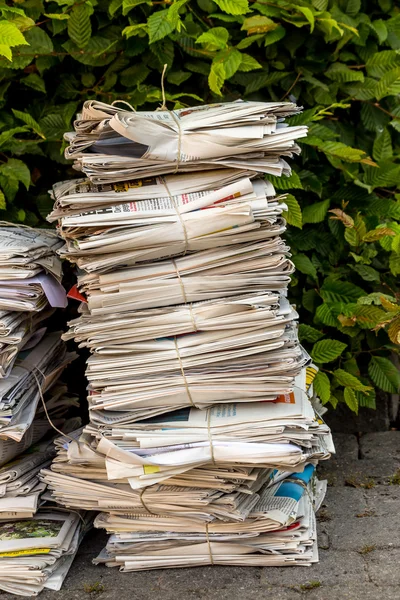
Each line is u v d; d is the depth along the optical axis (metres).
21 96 3.22
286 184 3.03
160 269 2.24
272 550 2.32
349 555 2.38
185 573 2.35
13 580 2.30
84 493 2.36
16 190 3.10
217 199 2.22
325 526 2.58
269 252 2.25
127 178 2.23
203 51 3.05
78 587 2.31
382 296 3.01
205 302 2.25
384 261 3.41
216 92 2.92
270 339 2.24
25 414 2.40
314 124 3.12
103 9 3.07
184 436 2.21
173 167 2.24
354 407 3.17
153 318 2.24
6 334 2.30
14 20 2.87
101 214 2.20
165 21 2.81
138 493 2.29
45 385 2.65
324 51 3.27
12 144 3.08
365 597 2.15
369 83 3.25
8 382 2.38
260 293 2.24
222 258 2.24
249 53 3.25
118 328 2.26
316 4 3.09
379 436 3.37
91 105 2.15
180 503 2.28
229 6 2.80
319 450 2.43
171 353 2.24
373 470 3.03
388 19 3.39
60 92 3.18
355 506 2.72
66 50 3.07
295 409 2.26
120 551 2.38
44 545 2.32
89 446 2.32
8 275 2.33
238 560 2.35
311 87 3.26
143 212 2.20
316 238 3.37
